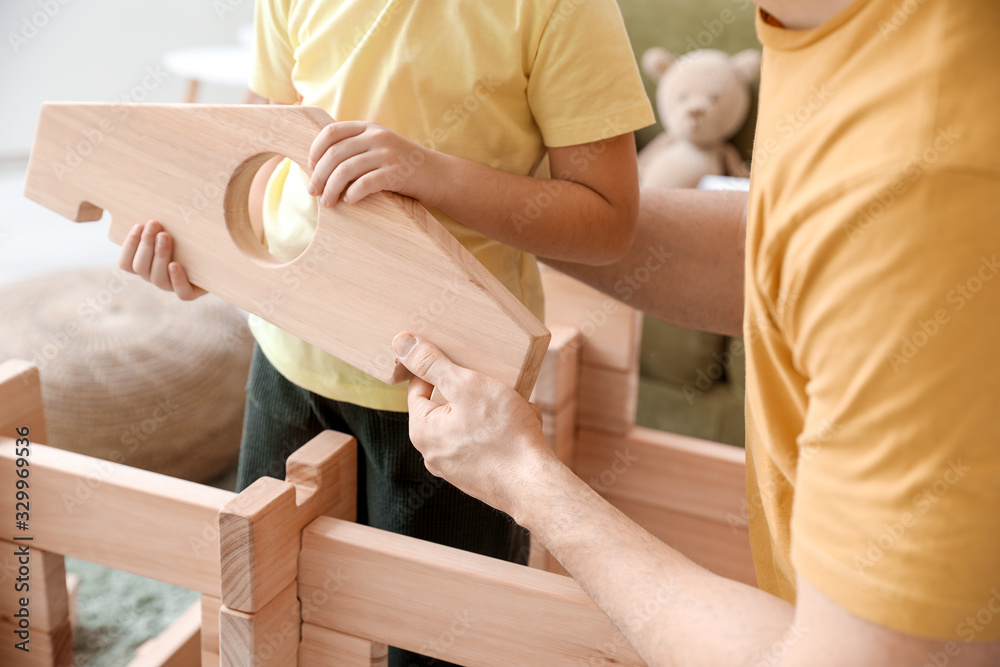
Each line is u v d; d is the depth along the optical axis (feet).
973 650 1.39
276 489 2.18
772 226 1.56
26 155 10.78
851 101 1.44
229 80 7.73
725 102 6.45
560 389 3.92
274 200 3.07
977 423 1.32
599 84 2.68
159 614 4.76
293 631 2.33
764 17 1.70
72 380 5.18
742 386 5.83
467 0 2.66
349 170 2.17
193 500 2.37
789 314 1.55
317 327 2.32
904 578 1.36
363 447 3.12
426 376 2.08
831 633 1.44
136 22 10.14
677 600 1.63
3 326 5.47
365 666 2.31
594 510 1.77
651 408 6.02
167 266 2.50
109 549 2.52
